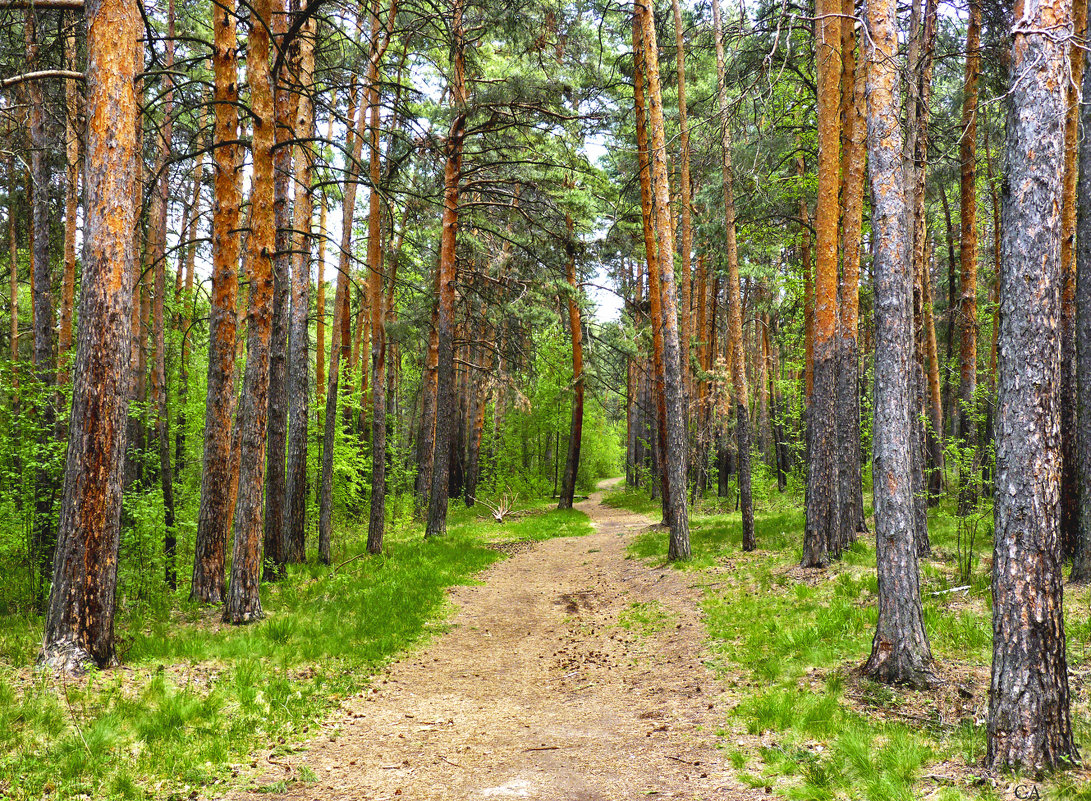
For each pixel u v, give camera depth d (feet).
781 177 52.47
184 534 44.06
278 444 43.09
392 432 87.97
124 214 24.45
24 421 35.32
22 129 42.70
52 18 36.45
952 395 77.00
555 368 95.50
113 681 22.31
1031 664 14.52
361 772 17.16
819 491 36.81
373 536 52.60
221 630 30.27
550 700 24.67
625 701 23.43
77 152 40.45
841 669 22.89
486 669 28.96
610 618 36.42
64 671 22.35
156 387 40.52
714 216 56.03
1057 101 14.90
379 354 53.72
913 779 14.66
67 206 41.65
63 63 35.01
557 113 55.47
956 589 28.76
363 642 30.22
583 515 87.76
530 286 66.49
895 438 21.93
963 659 22.33
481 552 56.59
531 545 64.23
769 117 47.06
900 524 21.81
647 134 57.93
